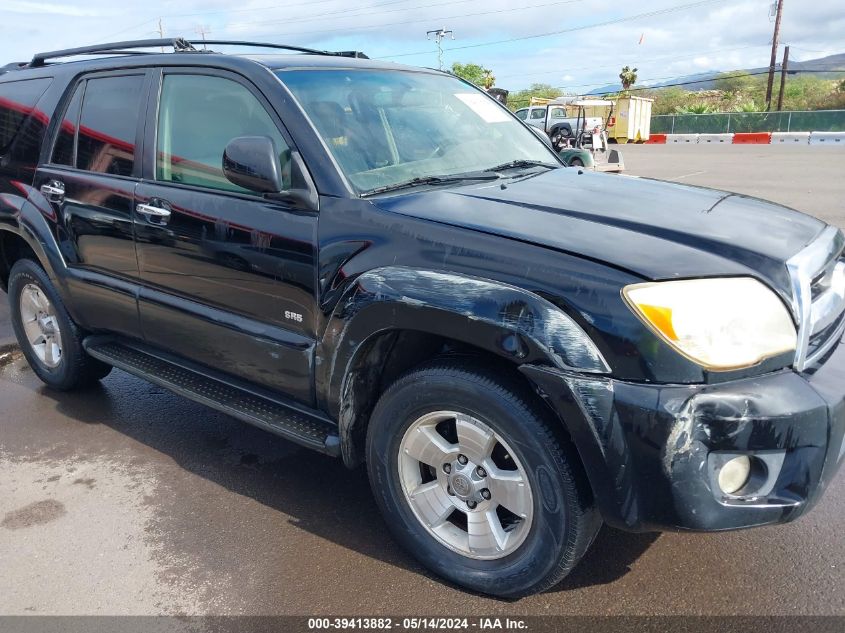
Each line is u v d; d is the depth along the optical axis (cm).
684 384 199
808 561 263
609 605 243
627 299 201
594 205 258
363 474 337
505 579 239
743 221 249
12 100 419
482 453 234
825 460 207
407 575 263
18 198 400
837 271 259
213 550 280
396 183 280
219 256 294
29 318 433
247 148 263
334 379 260
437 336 250
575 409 203
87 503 316
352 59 345
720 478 204
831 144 3012
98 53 391
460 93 372
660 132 4206
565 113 2708
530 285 213
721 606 241
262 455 357
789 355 209
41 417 405
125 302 349
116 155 347
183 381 335
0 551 283
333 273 255
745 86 6744
